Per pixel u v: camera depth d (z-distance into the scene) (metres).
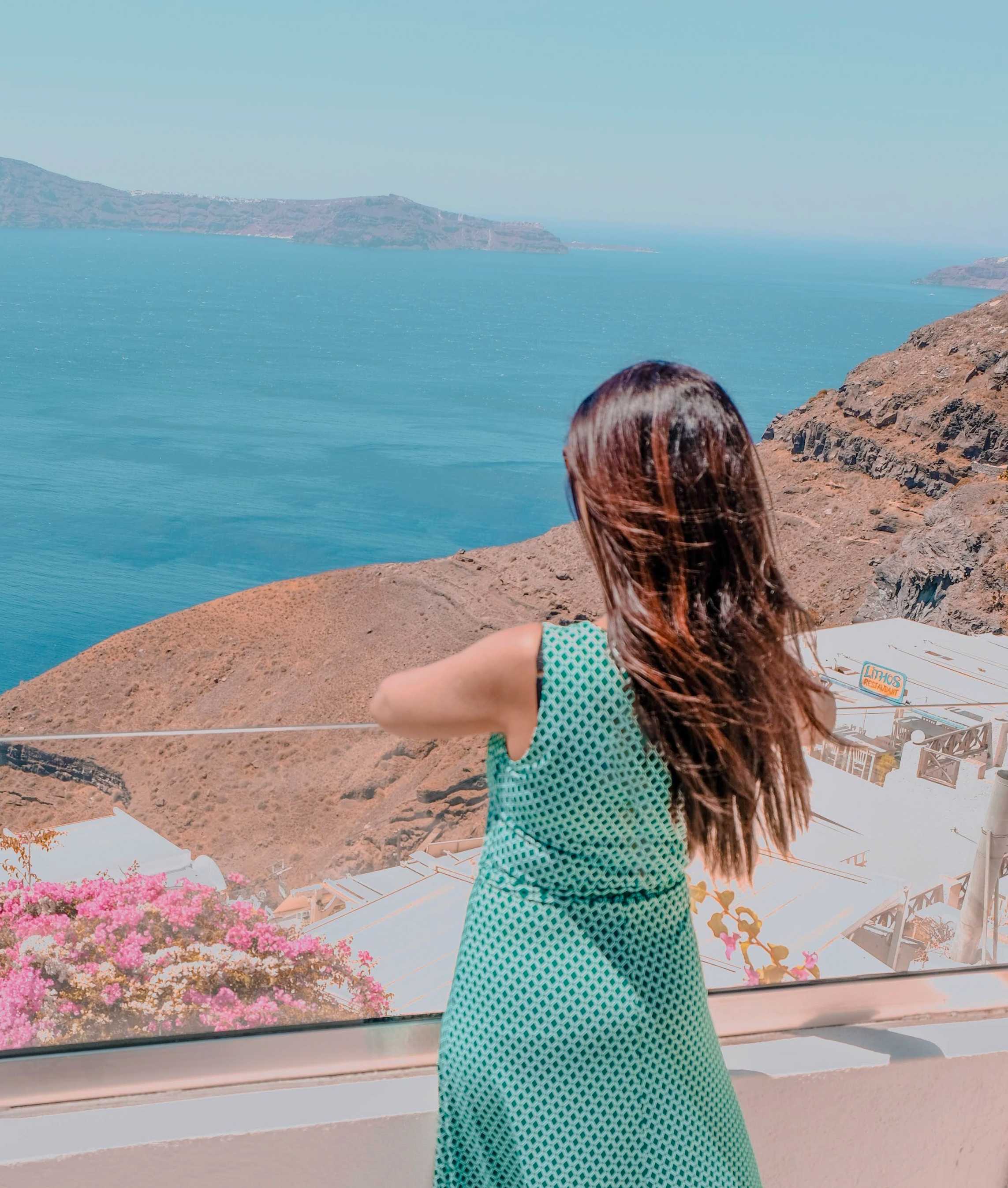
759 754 1.21
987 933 2.00
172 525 159.50
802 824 1.30
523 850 1.24
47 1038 1.54
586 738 1.17
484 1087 1.26
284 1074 1.61
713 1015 1.84
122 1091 1.56
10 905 1.54
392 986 1.64
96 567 139.25
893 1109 1.83
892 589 70.62
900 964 1.95
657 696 1.14
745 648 1.16
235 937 1.58
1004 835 1.99
